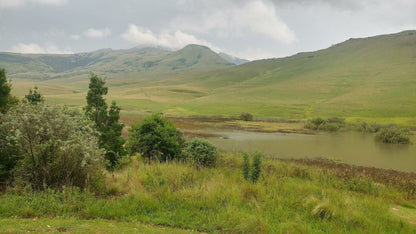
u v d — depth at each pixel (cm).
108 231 507
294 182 1083
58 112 753
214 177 1005
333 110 9112
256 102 11938
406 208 945
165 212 654
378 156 2842
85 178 766
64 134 745
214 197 754
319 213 706
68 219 562
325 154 2862
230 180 989
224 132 4672
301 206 774
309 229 609
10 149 749
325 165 1944
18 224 498
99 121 1336
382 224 697
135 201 691
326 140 4081
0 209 567
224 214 647
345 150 3191
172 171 980
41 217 568
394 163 2484
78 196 670
